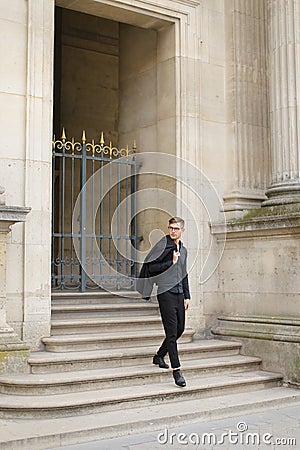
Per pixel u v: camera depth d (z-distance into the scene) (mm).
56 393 6707
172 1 9586
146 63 10352
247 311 9062
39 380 6680
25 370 7145
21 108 8094
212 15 9977
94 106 13227
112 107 13445
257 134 9961
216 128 9844
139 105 10453
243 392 7586
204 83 9797
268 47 9516
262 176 9938
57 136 12758
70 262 9500
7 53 8062
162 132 9828
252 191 9781
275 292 8656
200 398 7195
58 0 9102
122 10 9391
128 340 8133
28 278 7883
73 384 6797
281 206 8773
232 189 9719
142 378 7262
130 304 9148
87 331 8305
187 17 9734
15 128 8023
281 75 9125
